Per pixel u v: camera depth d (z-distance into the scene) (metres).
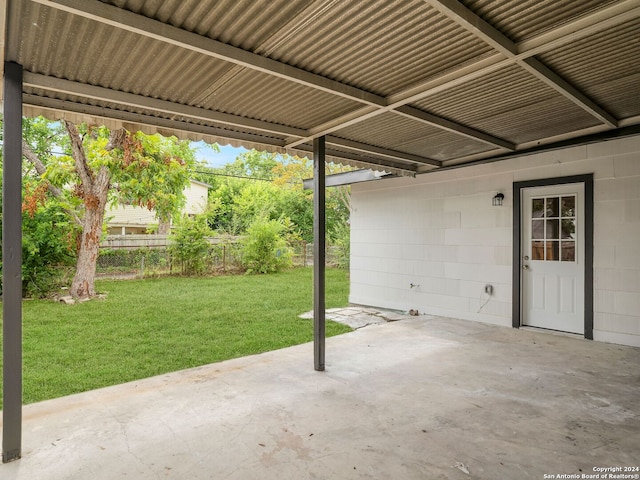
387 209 7.52
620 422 2.76
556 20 2.17
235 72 2.65
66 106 2.98
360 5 1.95
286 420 2.83
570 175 5.07
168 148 10.01
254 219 15.70
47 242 8.73
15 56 2.36
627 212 4.62
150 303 7.92
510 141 4.96
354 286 8.24
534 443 2.48
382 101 3.14
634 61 2.71
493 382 3.55
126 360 4.46
